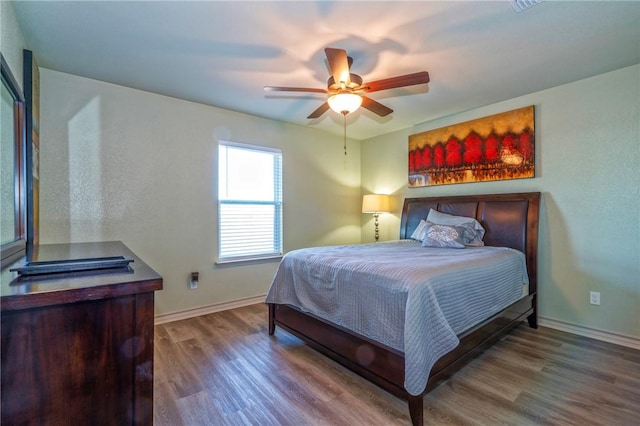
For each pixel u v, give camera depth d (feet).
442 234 10.68
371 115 12.89
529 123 10.59
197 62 8.33
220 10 6.20
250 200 12.85
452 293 6.40
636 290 8.64
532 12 6.29
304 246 14.56
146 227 10.36
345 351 6.99
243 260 12.53
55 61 8.26
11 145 5.90
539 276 10.41
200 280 11.49
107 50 7.72
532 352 8.33
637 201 8.63
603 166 9.18
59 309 3.18
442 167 13.16
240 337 9.37
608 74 9.05
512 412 5.83
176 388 6.65
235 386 6.73
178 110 10.98
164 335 9.50
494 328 7.79
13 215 6.02
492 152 11.55
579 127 9.59
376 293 6.37
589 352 8.32
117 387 3.48
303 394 6.45
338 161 15.96
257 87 9.97
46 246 7.43
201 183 11.51
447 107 11.87
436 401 6.17
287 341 9.07
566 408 5.94
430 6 6.09
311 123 13.98
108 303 3.43
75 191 9.13
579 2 5.99
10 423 2.97
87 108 9.31
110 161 9.70
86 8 6.11
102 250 6.49
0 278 3.55
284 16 6.39
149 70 8.80
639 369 7.39
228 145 12.15
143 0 5.89
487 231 11.27
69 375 3.24
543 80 9.53
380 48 7.59
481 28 6.81
